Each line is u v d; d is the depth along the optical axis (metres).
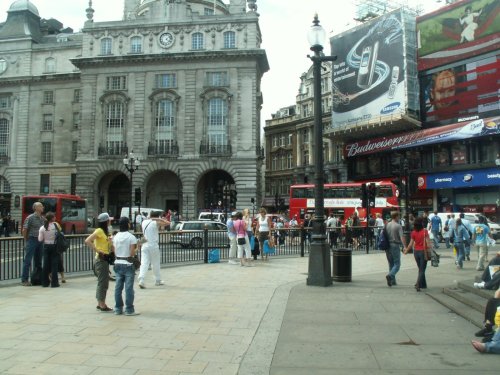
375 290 11.58
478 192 43.81
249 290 11.65
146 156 49.94
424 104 46.88
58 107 56.78
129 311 8.80
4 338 7.09
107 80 51.44
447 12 44.94
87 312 9.03
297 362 5.97
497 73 40.59
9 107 57.81
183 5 50.94
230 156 48.88
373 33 49.75
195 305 9.74
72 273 14.56
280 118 74.69
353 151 54.22
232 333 7.45
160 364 5.90
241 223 17.11
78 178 50.56
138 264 9.05
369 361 5.99
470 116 42.59
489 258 19.58
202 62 50.22
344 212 38.56
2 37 58.25
